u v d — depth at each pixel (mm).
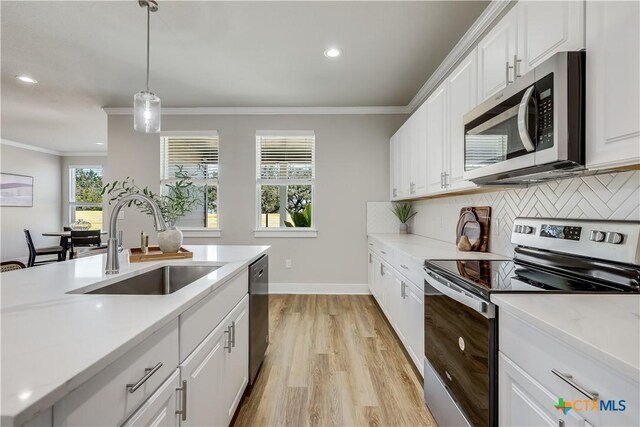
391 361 2387
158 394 910
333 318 3324
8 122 4953
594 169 1160
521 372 977
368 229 4289
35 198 6926
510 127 1398
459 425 1368
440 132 2422
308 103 4086
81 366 603
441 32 2457
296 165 4359
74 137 6004
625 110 941
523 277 1398
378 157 4293
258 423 1707
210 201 4387
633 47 913
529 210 1847
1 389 523
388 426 1682
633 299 1037
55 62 2945
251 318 1992
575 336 733
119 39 2555
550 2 1256
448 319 1504
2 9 2166
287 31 2443
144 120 2125
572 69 1099
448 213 3004
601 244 1276
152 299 1074
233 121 4281
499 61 1623
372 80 3355
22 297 1095
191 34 2482
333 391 2002
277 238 4320
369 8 2174
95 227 7602
